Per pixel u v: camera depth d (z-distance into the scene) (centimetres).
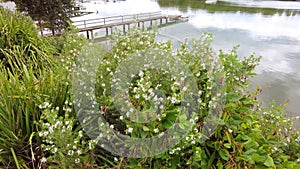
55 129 94
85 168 97
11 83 125
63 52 157
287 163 112
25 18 312
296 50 904
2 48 211
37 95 114
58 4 948
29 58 205
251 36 1096
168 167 98
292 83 612
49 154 113
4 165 108
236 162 100
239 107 118
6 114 115
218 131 106
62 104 118
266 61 777
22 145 112
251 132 116
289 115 460
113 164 99
